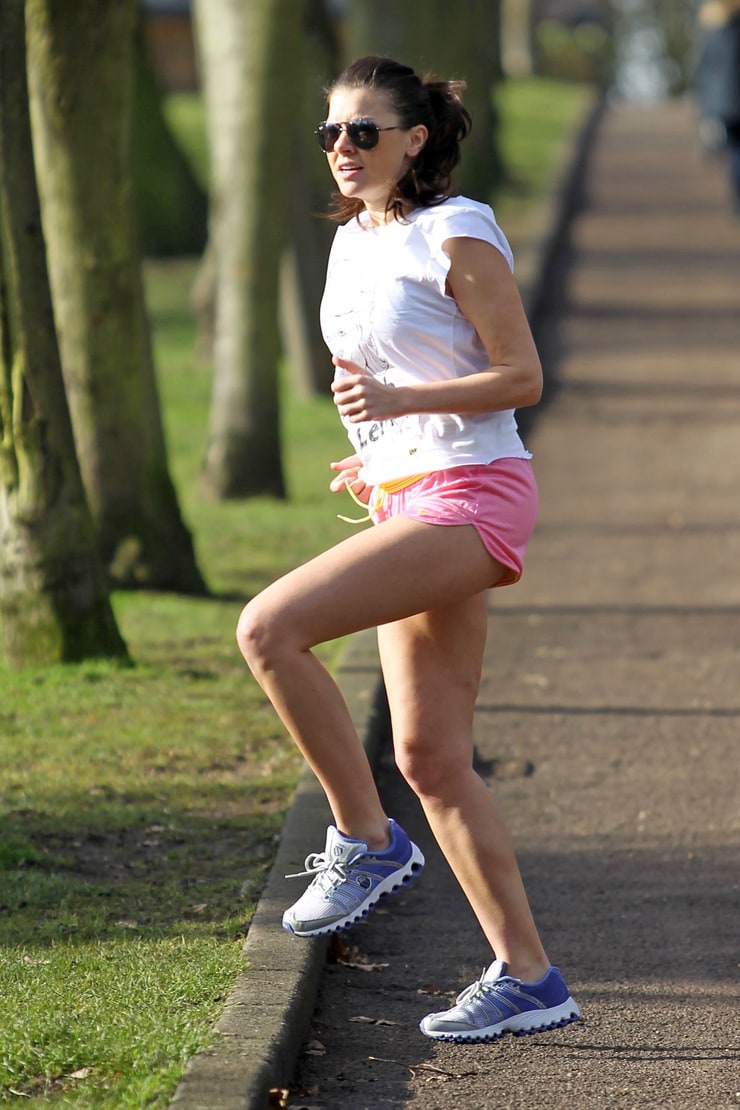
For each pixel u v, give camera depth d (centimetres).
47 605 2631
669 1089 1378
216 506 4206
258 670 1298
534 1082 1390
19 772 2138
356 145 1305
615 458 4581
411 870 1356
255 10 4103
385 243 1312
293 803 1955
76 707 2419
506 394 1279
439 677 1355
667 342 6306
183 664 2694
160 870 1803
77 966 1510
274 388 4291
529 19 18288
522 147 12094
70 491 2636
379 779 2238
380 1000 1569
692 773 2258
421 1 5369
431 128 1319
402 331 1308
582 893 1864
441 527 1296
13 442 2619
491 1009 1362
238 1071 1262
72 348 3138
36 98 2991
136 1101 1233
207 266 6425
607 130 14200
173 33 13462
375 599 1288
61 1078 1293
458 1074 1402
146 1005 1411
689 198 10188
